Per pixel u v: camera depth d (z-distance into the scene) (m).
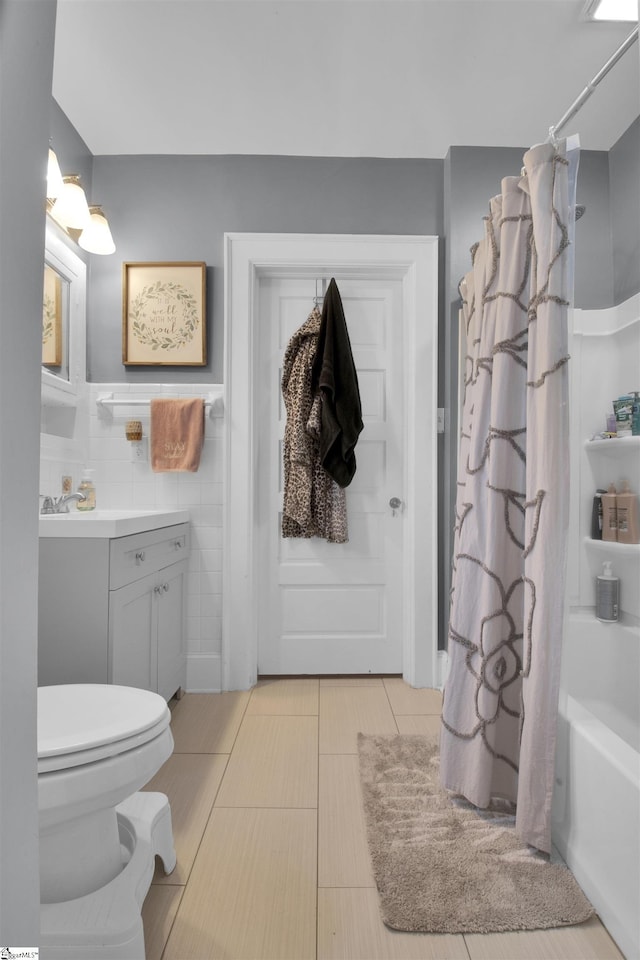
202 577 2.40
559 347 1.32
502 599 1.47
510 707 1.47
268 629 2.53
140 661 1.77
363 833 1.40
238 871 1.26
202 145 2.36
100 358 2.41
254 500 2.46
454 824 1.41
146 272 2.40
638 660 1.88
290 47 1.83
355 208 2.45
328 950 1.04
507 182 1.49
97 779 0.93
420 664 2.42
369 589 2.53
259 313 2.53
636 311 2.08
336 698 2.29
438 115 2.17
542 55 1.86
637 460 2.04
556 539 1.30
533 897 1.15
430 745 1.85
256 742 1.90
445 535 2.44
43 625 1.54
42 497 1.97
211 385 2.42
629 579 2.01
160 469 2.33
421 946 1.05
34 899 0.40
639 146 2.17
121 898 1.00
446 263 2.42
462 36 1.78
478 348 1.66
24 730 0.39
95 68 1.92
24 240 0.40
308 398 2.39
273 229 2.43
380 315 2.53
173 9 1.68
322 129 2.25
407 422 2.48
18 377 0.39
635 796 1.02
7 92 0.37
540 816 1.27
